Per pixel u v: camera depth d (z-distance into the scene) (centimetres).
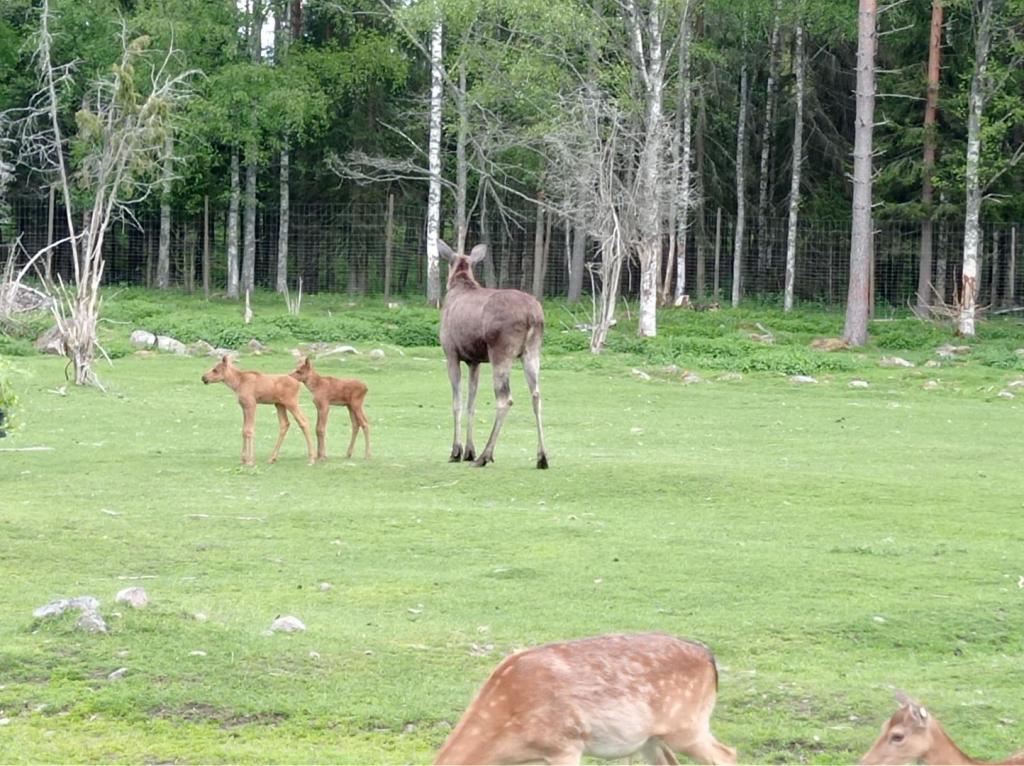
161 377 2597
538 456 1598
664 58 3791
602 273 3250
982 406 2441
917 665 855
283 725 726
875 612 955
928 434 2047
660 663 575
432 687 780
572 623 926
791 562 1120
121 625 849
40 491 1422
